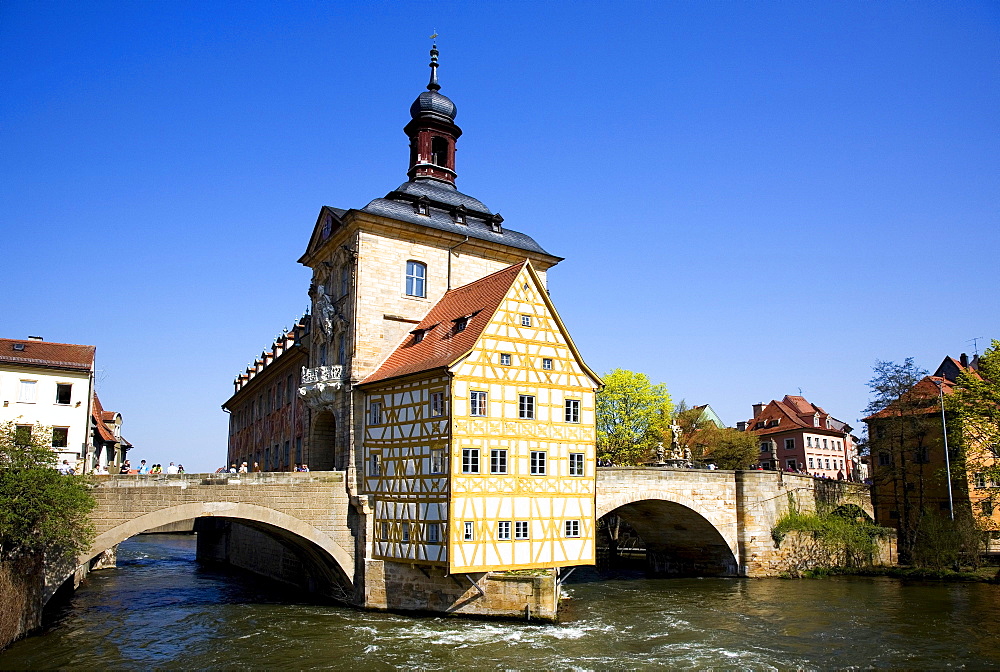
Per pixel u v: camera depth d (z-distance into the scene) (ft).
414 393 114.83
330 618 110.83
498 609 108.78
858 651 94.99
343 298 134.41
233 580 160.45
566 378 118.83
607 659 90.02
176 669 84.33
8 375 152.87
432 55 162.61
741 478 163.73
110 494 100.83
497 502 108.99
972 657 92.22
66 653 90.33
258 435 208.54
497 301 114.83
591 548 116.98
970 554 164.04
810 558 167.12
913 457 195.21
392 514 115.75
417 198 141.69
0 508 86.12
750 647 96.53
